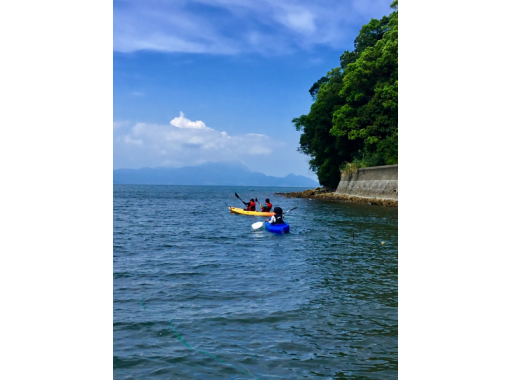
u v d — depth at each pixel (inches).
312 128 1956.2
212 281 303.1
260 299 256.7
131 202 1638.8
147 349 177.8
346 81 1579.7
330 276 323.3
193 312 229.1
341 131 1579.7
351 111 1572.3
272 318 221.3
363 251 445.4
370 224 739.4
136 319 216.1
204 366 162.4
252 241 519.5
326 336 196.4
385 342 189.9
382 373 158.7
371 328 207.9
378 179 1439.5
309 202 1565.0
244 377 153.9
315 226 705.0
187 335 194.7
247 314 227.0
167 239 532.7
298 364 165.8
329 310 236.1
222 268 350.6
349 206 1274.6
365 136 1488.7
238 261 382.9
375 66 1449.3
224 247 468.8
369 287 289.3
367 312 233.5
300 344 186.4
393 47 1331.2
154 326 206.2
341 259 396.5
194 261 381.4
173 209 1198.9
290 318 221.6
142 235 572.4
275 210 636.1
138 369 158.6
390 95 1348.4
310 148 2143.2
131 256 405.4
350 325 211.8
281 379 153.0
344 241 524.4
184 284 293.1
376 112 1459.2
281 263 374.9
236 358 170.4
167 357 169.9
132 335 193.6
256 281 304.5
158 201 1764.3
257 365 164.4
